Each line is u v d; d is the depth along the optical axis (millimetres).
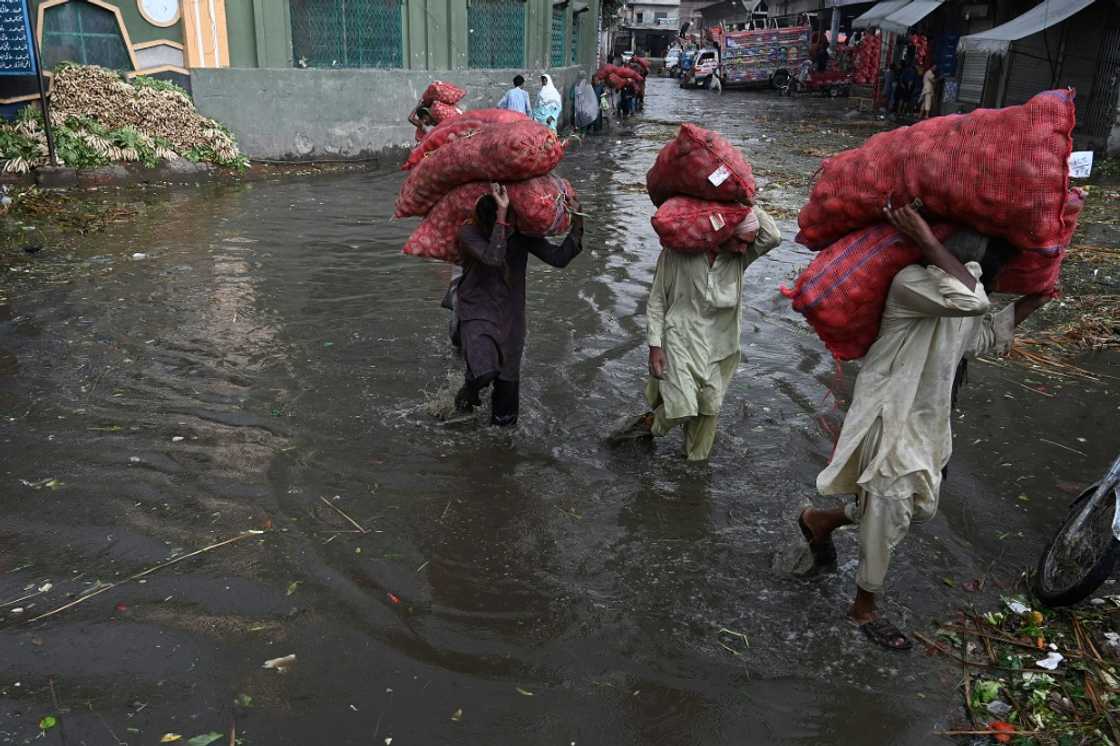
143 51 13391
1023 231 2781
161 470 4320
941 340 2990
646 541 3914
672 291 4324
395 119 16031
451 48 16875
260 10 14102
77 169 11844
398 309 6895
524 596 3504
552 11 20828
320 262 8312
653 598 3518
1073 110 2736
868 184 2980
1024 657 3227
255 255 8523
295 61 14812
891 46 28328
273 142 14750
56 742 2676
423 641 3207
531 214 4297
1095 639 3336
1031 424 5199
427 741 2744
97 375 5441
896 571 3721
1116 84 17312
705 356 4297
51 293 7066
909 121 24734
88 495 4070
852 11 39094
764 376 5812
